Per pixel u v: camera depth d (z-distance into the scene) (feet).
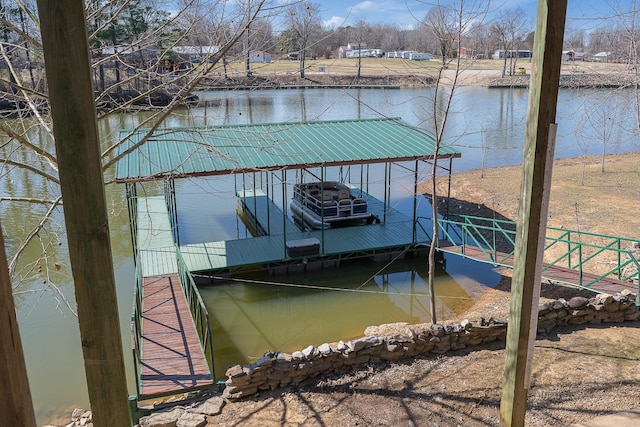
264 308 35.99
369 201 55.47
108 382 7.22
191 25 22.54
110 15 23.91
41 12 6.10
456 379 20.16
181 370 21.90
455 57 33.32
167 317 27.63
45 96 19.98
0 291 5.35
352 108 97.14
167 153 38.70
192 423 17.98
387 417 17.94
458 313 34.19
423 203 58.39
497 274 40.29
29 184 54.19
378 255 42.78
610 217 45.44
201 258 39.50
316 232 45.75
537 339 23.24
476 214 53.36
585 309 24.58
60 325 32.19
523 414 12.21
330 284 39.45
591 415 17.25
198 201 60.44
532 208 11.03
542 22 10.19
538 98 10.50
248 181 68.44
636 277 32.83
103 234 6.82
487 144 79.15
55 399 24.94
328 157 39.50
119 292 37.93
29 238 20.68
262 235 47.21
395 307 35.86
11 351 5.50
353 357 21.13
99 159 6.67
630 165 65.92
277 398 19.45
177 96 23.25
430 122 70.33
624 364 20.71
